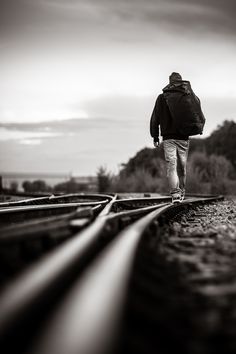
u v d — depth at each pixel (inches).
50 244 163.5
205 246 187.2
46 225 177.8
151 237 193.2
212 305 105.6
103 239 175.9
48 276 94.0
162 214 266.5
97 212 308.7
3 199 768.9
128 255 120.9
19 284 88.6
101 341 62.0
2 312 72.2
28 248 146.5
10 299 78.2
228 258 158.6
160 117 414.0
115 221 213.6
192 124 403.9
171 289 117.2
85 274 110.2
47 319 83.8
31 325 79.6
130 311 91.6
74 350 59.4
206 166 1310.3
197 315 98.9
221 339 86.9
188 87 408.2
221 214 366.0
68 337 64.7
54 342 64.2
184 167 425.4
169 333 85.6
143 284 112.3
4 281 116.5
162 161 1229.1
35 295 82.4
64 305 84.0
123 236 160.1
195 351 80.0
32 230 152.6
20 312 74.3
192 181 1127.0
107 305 76.5
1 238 130.3
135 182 1238.9
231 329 90.8
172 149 411.2
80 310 76.4
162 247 184.2
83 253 125.9
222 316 98.5
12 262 130.3
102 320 69.5
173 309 100.3
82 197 704.4
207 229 252.4
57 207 349.1
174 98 402.6
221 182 1154.0
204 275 131.0
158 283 120.2
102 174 1337.4
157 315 92.9
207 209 431.5
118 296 82.5
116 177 1333.7
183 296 111.3
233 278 129.0
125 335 78.7
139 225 189.8
